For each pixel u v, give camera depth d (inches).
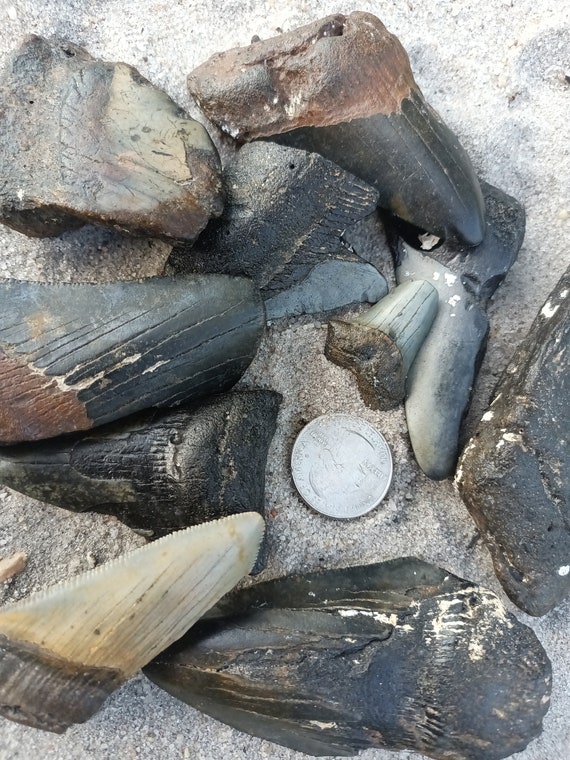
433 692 5.2
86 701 4.8
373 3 6.4
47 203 5.1
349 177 5.4
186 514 5.3
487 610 5.4
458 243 5.9
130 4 6.2
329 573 5.9
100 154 5.1
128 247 6.0
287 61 5.4
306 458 5.9
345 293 6.0
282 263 5.5
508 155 6.4
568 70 6.4
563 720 6.1
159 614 4.8
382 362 5.6
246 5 6.3
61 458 5.2
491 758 5.3
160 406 5.3
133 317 5.0
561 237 6.3
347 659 5.2
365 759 6.0
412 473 6.1
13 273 5.9
